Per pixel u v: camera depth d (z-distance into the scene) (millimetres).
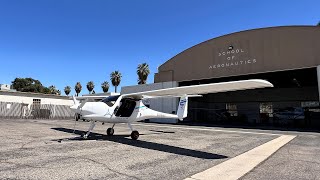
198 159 5938
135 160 5641
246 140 10320
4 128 13469
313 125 24406
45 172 4371
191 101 31891
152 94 10133
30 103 31891
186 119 30047
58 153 6215
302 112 25047
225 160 5879
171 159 5859
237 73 23547
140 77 54812
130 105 10266
